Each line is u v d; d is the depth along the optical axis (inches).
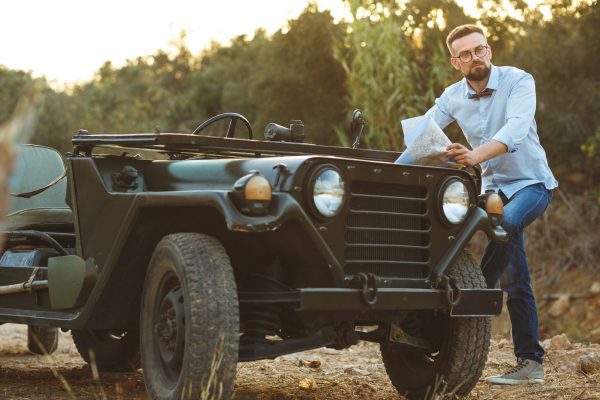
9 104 1009.5
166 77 1498.5
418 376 175.6
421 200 156.3
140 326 155.8
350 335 160.9
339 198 143.7
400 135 496.1
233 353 139.6
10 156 68.3
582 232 631.2
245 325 154.3
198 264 142.1
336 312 153.7
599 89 650.2
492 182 196.1
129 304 166.4
